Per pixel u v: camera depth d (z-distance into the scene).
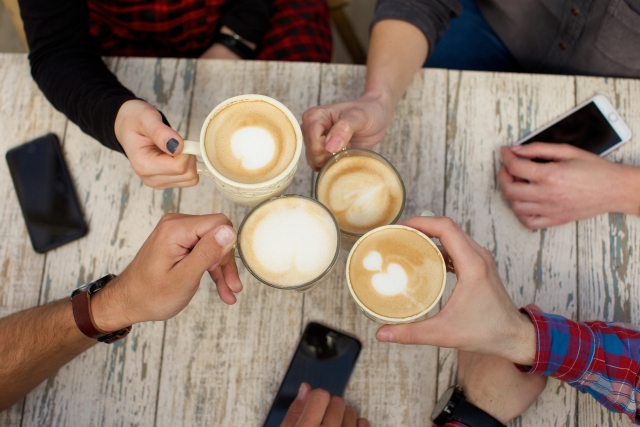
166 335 0.87
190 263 0.74
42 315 0.83
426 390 0.86
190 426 0.85
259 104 0.79
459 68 1.21
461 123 0.95
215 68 0.97
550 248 0.91
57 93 0.90
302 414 0.82
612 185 0.89
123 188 0.92
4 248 0.91
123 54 1.15
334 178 0.82
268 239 0.77
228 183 0.74
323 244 0.76
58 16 0.91
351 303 0.88
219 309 0.88
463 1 1.22
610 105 0.94
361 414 0.86
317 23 1.21
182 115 0.95
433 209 0.92
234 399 0.86
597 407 0.86
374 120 0.87
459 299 0.77
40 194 0.92
